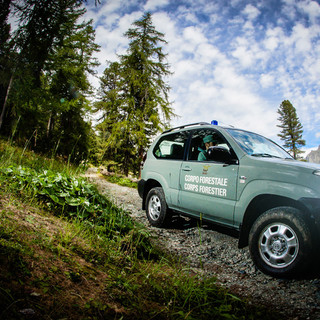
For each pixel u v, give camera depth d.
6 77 3.77
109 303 1.58
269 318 1.83
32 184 3.55
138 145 15.54
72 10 3.62
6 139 8.21
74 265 1.93
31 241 1.99
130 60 16.23
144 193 4.94
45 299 1.35
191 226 4.58
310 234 2.27
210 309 1.83
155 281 2.20
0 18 3.36
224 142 3.46
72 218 3.26
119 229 3.41
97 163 17.50
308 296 2.12
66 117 14.35
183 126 4.45
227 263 3.02
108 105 16.45
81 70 14.27
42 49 3.68
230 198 3.06
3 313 1.11
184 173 3.92
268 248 2.57
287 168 2.60
